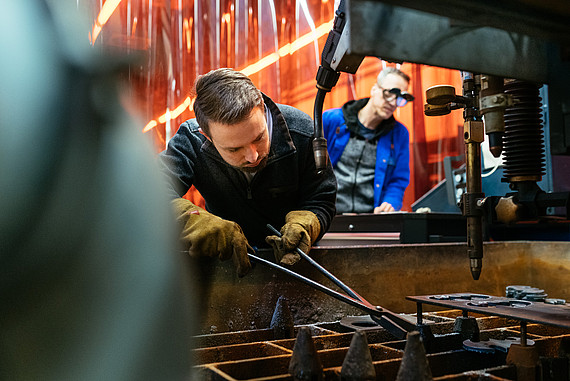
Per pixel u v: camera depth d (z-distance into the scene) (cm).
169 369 46
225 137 137
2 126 40
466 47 79
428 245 177
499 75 84
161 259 48
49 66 43
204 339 125
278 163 163
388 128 335
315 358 84
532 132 106
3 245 40
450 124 407
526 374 93
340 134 338
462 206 113
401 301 169
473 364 112
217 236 130
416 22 73
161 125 543
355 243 263
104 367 43
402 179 345
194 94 146
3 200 39
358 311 160
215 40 573
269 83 575
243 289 142
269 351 113
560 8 83
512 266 197
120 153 47
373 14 69
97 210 44
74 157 44
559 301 138
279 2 554
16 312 41
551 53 91
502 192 236
